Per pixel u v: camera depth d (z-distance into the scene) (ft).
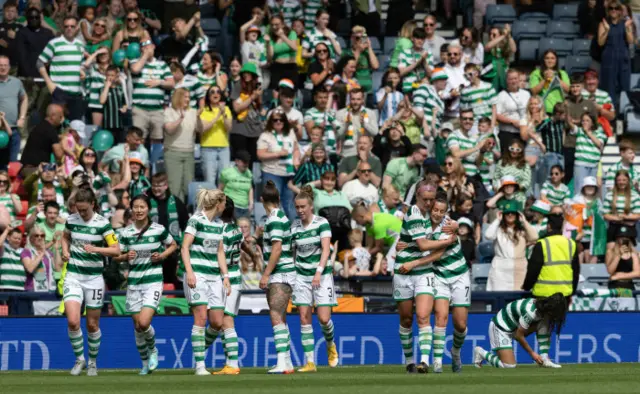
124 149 202.59
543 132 228.63
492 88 230.07
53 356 165.48
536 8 277.44
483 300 182.70
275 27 242.37
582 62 261.24
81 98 231.50
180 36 239.09
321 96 217.15
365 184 205.16
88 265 139.03
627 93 251.19
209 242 136.77
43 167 188.55
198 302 136.46
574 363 175.63
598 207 213.25
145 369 142.20
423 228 132.05
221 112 216.13
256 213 212.64
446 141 220.64
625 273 193.88
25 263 180.96
